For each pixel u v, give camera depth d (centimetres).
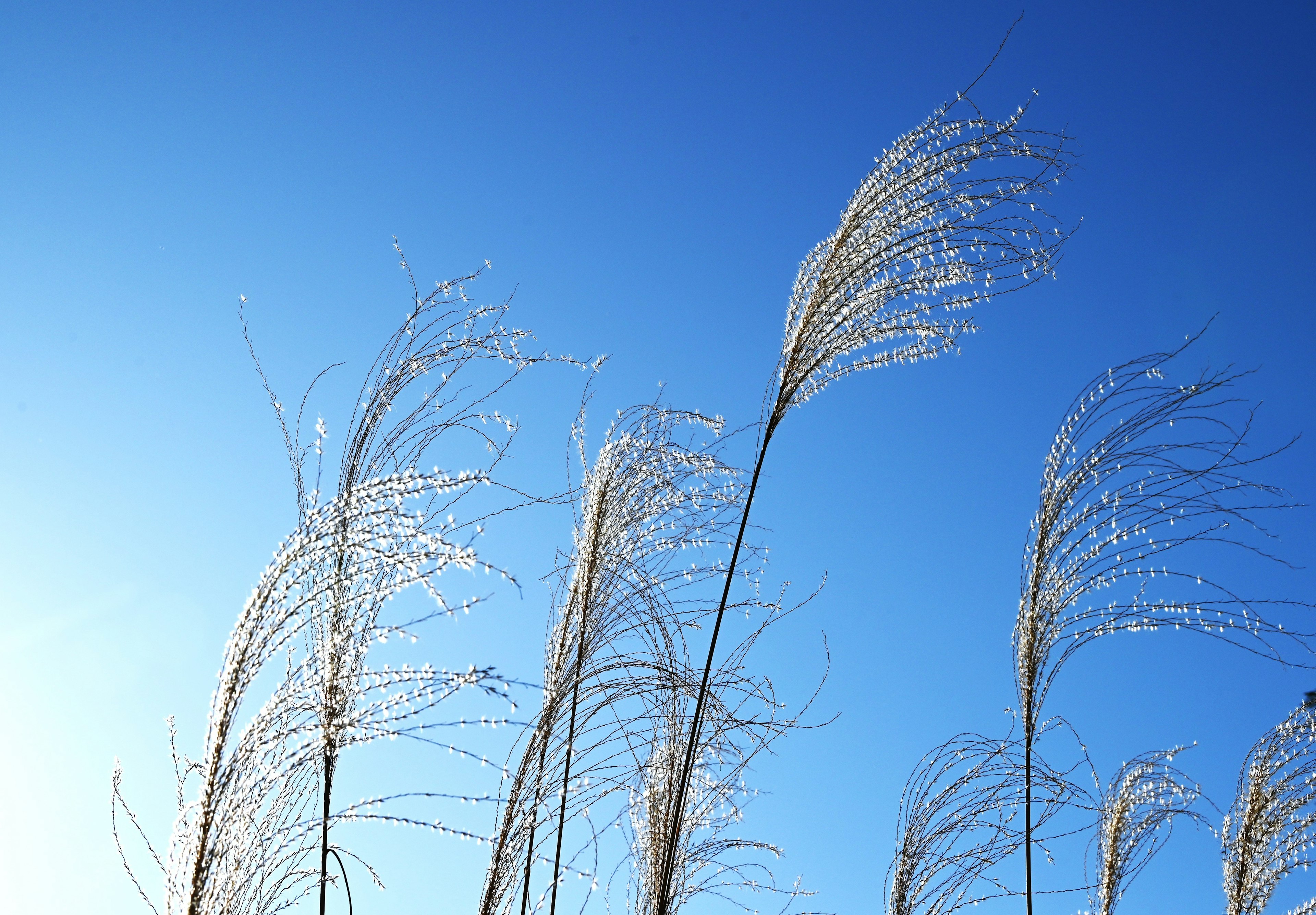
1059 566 537
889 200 454
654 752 487
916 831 528
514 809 428
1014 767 519
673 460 500
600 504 498
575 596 491
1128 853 633
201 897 281
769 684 485
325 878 314
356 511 288
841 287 452
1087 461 537
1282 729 689
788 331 476
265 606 280
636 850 485
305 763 307
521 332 371
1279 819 680
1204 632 507
